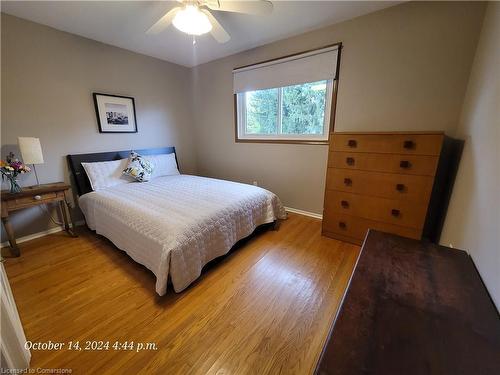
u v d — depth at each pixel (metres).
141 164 2.97
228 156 3.74
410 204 1.89
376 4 2.02
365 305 0.75
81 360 1.14
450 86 1.92
